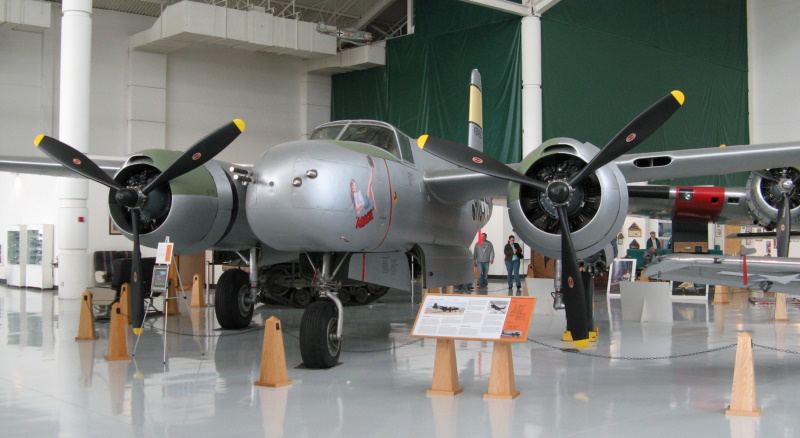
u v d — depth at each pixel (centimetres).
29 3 1841
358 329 1029
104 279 1620
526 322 566
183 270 1766
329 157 688
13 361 746
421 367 712
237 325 1005
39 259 1838
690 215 1153
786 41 2358
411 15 2280
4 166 901
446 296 615
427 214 830
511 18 1952
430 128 2195
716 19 2358
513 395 570
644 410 527
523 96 1845
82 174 762
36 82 1984
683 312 1293
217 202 796
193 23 1911
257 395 582
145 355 787
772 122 2398
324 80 2525
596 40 2005
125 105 2112
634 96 2117
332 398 571
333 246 700
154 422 495
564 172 698
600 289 1975
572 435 457
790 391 598
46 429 476
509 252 1812
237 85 2338
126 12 2112
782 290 741
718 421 495
